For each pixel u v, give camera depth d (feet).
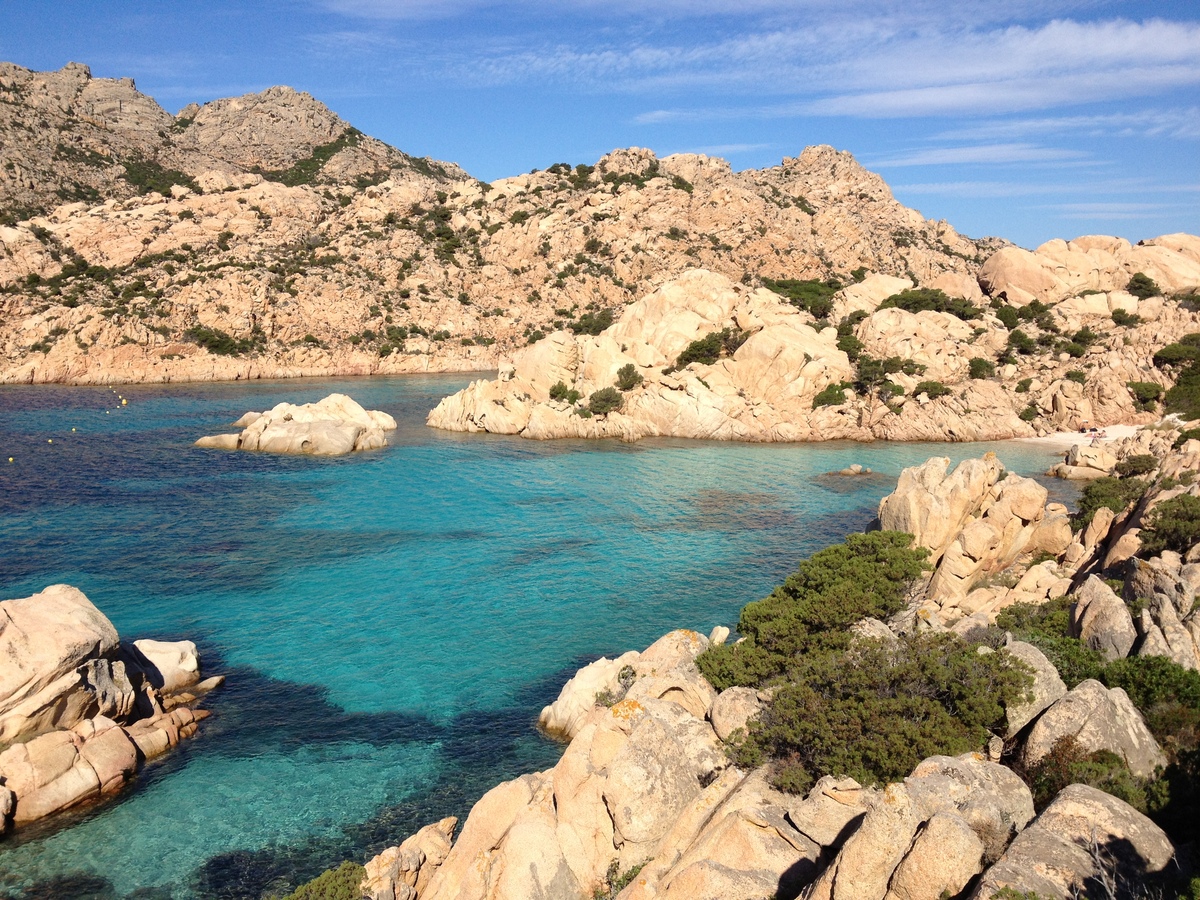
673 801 77.46
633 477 299.38
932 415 383.04
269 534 220.64
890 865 55.11
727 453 349.82
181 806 103.76
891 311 454.81
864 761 76.07
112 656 119.34
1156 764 70.18
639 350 423.64
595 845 77.41
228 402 468.34
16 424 384.06
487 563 199.00
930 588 158.20
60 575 186.50
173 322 587.68
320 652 148.77
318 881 81.35
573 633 157.89
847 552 144.36
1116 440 331.98
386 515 241.76
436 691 134.72
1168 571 105.91
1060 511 177.78
